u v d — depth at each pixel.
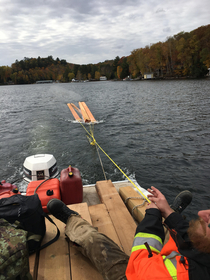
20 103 38.19
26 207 2.02
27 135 15.32
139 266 1.26
